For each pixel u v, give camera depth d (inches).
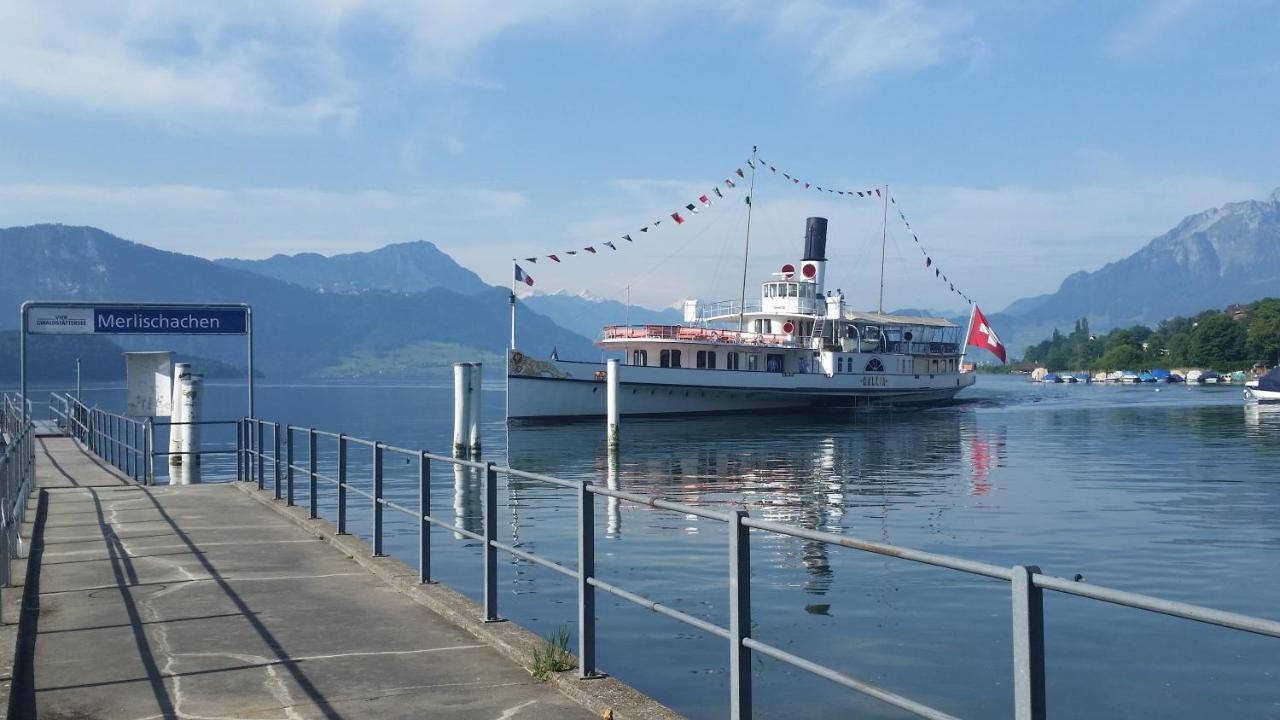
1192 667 435.5
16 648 305.9
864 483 1210.0
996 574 160.1
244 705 270.5
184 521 606.2
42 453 1159.6
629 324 2313.0
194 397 1080.2
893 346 2770.7
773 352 2454.5
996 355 3218.5
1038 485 1170.0
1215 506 968.9
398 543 747.4
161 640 336.8
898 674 421.1
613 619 507.2
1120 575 643.5
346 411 4239.7
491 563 350.6
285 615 371.6
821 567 639.8
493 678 295.7
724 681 409.4
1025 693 154.7
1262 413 2913.4
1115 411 3026.6
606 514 917.8
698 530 806.5
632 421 2310.5
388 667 306.5
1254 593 590.6
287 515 623.2
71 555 492.1
